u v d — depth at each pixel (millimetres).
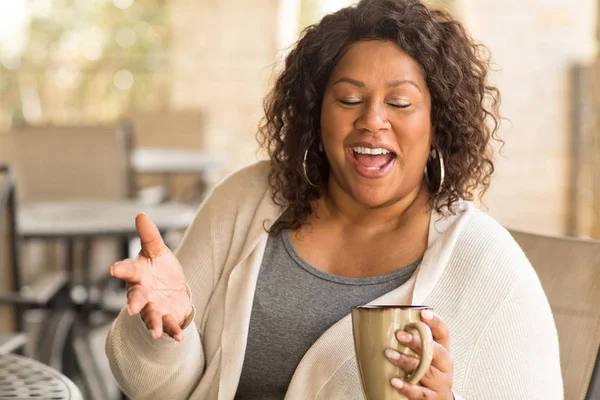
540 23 8852
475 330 1942
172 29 10633
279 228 2137
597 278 2217
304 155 2141
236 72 10664
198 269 2195
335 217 2115
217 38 10633
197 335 2061
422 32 1999
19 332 3668
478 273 1966
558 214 8945
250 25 10617
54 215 4656
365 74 1989
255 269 2098
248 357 2078
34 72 10992
